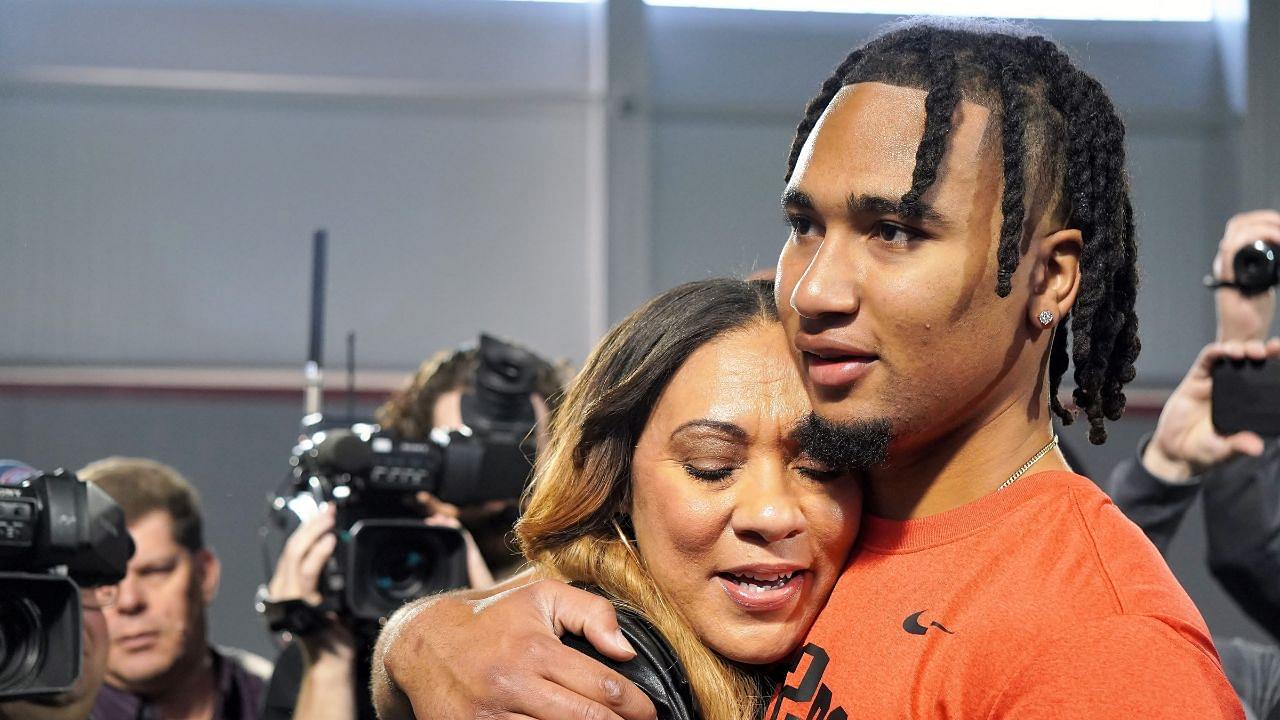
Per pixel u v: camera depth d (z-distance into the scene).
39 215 6.23
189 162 6.32
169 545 2.40
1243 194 6.35
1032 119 0.97
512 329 6.37
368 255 6.36
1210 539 1.85
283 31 6.41
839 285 0.96
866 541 1.13
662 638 1.12
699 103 6.51
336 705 1.93
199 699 2.46
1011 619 0.95
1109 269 1.01
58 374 6.16
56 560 1.44
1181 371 6.36
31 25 6.30
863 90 0.98
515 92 6.46
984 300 0.95
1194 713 0.84
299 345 6.29
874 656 1.03
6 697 1.38
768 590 1.11
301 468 2.23
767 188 6.49
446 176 6.42
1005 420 1.05
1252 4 6.39
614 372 1.19
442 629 1.16
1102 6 6.45
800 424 1.07
